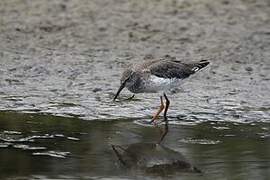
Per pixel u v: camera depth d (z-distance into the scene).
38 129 13.90
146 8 25.39
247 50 20.83
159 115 15.12
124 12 24.83
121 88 15.08
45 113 15.04
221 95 16.67
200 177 11.37
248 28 23.28
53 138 13.34
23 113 14.99
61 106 15.60
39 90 16.81
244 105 15.91
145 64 15.11
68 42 21.27
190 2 26.17
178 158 12.30
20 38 21.45
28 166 11.70
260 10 25.50
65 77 17.95
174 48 20.86
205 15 24.66
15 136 13.41
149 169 11.73
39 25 22.89
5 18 23.45
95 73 18.34
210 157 12.40
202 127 14.30
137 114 15.19
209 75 18.27
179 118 14.95
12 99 16.02
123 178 11.27
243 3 26.25
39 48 20.52
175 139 13.45
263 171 11.64
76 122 14.46
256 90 17.12
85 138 13.38
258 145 13.09
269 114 15.25
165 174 11.51
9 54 19.75
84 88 17.06
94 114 15.07
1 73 18.03
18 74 18.05
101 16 24.27
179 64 15.25
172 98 16.36
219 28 23.19
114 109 15.50
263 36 22.38
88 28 22.83
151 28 23.00
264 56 20.25
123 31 22.59
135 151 12.65
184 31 22.77
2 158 12.09
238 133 13.90
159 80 14.87
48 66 18.81
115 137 13.48
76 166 11.77
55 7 25.14
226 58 19.91
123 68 18.84
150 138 13.47
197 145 13.09
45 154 12.36
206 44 21.36
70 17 24.00
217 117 15.03
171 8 25.41
